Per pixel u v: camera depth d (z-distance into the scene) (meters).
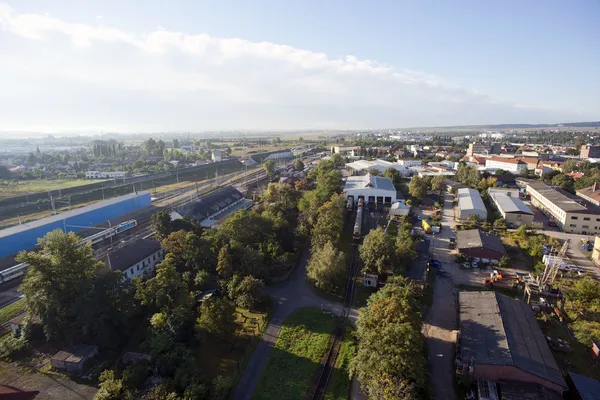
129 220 116.69
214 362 50.53
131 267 69.81
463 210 114.94
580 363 49.81
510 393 41.75
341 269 70.06
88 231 101.19
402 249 76.38
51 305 51.97
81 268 55.06
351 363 46.66
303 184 147.38
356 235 96.06
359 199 126.12
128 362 49.59
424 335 56.06
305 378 48.53
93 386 45.88
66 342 53.31
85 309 51.53
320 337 56.72
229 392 45.25
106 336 52.56
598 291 60.88
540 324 57.81
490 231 103.38
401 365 41.31
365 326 47.88
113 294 54.91
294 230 91.56
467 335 50.72
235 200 127.94
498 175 174.62
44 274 52.12
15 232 84.94
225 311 54.88
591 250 89.56
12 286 71.81
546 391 42.00
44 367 49.25
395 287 56.50
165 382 43.75
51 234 55.00
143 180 194.75
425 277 71.12
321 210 94.25
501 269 78.75
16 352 51.53
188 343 52.62
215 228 89.94
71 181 198.62
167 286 57.03
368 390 43.62
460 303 59.62
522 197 146.50
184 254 69.69
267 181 184.75
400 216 114.94
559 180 160.00
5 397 35.91
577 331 55.47
